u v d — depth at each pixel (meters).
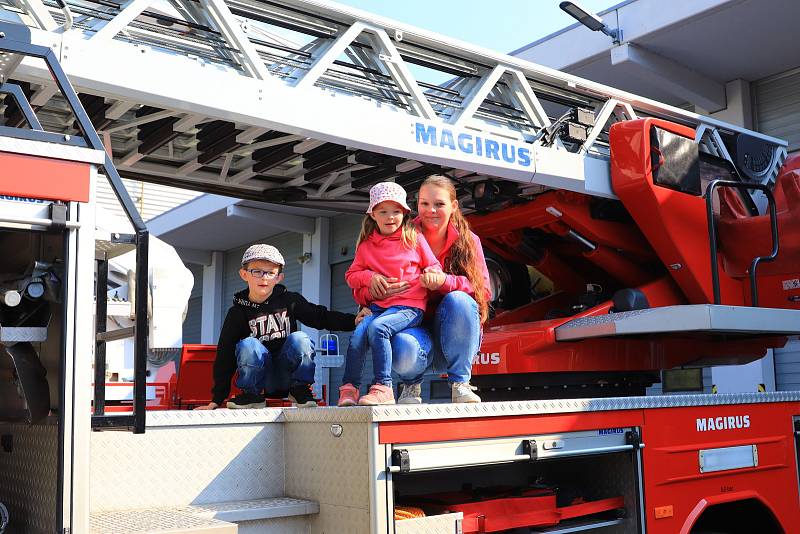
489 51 4.96
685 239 5.24
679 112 5.83
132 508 2.49
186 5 3.89
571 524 2.95
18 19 3.21
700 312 4.67
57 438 1.87
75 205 1.85
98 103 3.75
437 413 2.49
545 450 2.76
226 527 2.14
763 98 10.80
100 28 3.42
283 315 3.42
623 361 5.27
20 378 1.98
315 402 3.33
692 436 3.29
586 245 5.45
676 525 3.15
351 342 2.99
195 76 3.58
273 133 4.43
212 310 17.80
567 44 10.81
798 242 5.21
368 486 2.37
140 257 1.92
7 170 1.77
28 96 3.46
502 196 5.18
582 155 5.20
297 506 2.55
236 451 2.70
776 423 3.67
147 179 4.86
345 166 4.84
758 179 6.07
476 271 3.22
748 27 9.47
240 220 15.10
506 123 5.23
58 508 1.79
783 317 5.06
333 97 4.08
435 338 3.14
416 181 5.14
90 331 1.85
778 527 3.57
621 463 3.10
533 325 5.19
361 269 3.06
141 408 1.89
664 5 9.60
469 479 2.93
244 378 3.22
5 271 2.16
